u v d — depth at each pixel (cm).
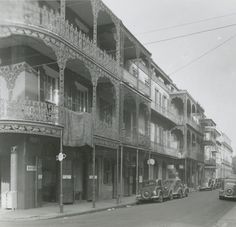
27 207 2028
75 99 2633
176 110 5591
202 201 3044
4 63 2094
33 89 2134
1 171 2073
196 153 6097
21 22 1894
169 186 3178
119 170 3300
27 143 2038
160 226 1503
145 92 3688
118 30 2864
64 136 2102
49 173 2352
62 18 2127
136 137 3253
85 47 2355
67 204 2398
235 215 2020
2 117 1898
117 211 2164
